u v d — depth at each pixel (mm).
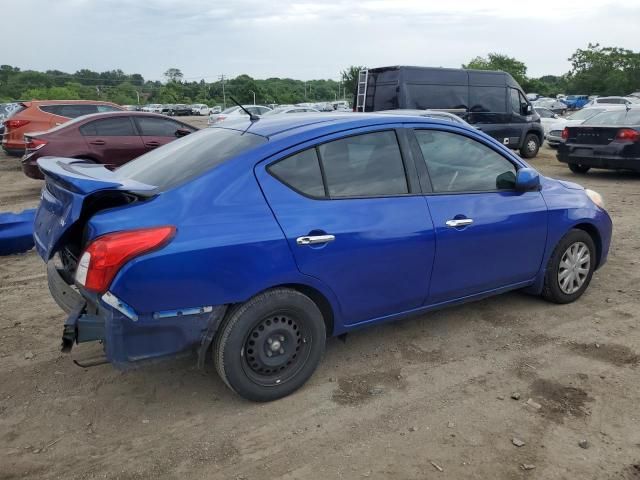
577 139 12180
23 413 3314
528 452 2918
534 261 4461
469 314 4664
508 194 4234
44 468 2838
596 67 78312
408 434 3088
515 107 15938
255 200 3170
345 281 3453
